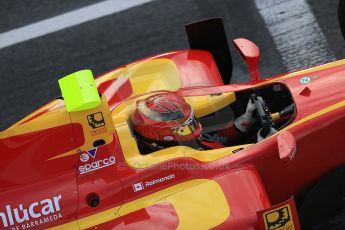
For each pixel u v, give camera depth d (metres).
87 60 33.12
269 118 23.06
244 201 20.50
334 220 23.92
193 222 20.06
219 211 20.27
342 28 28.83
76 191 20.88
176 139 21.48
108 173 21.05
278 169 22.31
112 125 20.91
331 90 23.02
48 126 20.97
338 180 24.06
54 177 20.98
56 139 20.98
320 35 31.58
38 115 24.66
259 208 20.36
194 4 34.69
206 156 21.67
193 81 25.64
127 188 20.92
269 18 33.09
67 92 20.97
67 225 20.67
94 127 20.75
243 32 32.72
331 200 24.09
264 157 21.80
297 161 22.48
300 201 24.23
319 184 24.16
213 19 26.83
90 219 20.70
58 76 32.72
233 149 22.00
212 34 27.16
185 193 20.86
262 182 22.00
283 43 31.72
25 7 36.94
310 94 23.06
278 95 24.09
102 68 32.50
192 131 21.72
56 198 20.80
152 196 20.94
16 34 35.47
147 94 23.66
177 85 25.52
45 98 31.81
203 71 26.06
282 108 24.20
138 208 20.72
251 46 25.55
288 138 21.02
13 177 20.97
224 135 24.42
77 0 36.56
